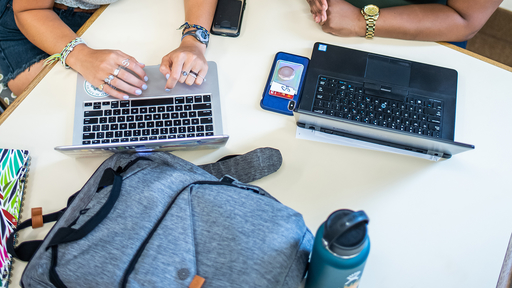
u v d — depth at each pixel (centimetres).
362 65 87
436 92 85
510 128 84
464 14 94
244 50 93
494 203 77
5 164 71
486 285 70
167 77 83
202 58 88
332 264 52
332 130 81
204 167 78
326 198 77
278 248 59
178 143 74
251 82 89
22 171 75
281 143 82
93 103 82
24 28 94
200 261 59
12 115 83
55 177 77
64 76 88
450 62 92
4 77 107
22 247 68
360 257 53
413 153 81
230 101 86
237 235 60
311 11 97
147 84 85
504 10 133
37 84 86
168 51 93
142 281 57
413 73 87
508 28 134
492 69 91
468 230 75
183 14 98
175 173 69
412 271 71
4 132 81
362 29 94
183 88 85
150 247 59
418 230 74
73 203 70
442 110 83
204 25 93
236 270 56
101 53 85
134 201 64
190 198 65
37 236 72
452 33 94
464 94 88
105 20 96
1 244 66
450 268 71
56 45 90
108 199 63
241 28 96
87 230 61
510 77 90
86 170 78
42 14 94
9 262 68
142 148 76
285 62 89
